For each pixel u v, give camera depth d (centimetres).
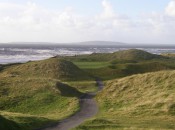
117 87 7269
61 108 5975
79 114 5269
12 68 11162
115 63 14438
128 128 4028
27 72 10394
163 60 17275
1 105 6481
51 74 10131
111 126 4175
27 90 7275
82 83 9012
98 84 9219
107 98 6725
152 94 6209
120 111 5472
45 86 7488
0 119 3769
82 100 6700
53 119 4775
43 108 6169
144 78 7238
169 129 4003
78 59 17075
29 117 4528
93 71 11475
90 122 4397
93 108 5853
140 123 4416
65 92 7388
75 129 4075
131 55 17862
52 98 6681
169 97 5672
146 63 12512
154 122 4469
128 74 11231
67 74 10200
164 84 6600
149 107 5388
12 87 7531
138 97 6291
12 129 3784
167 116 4819
